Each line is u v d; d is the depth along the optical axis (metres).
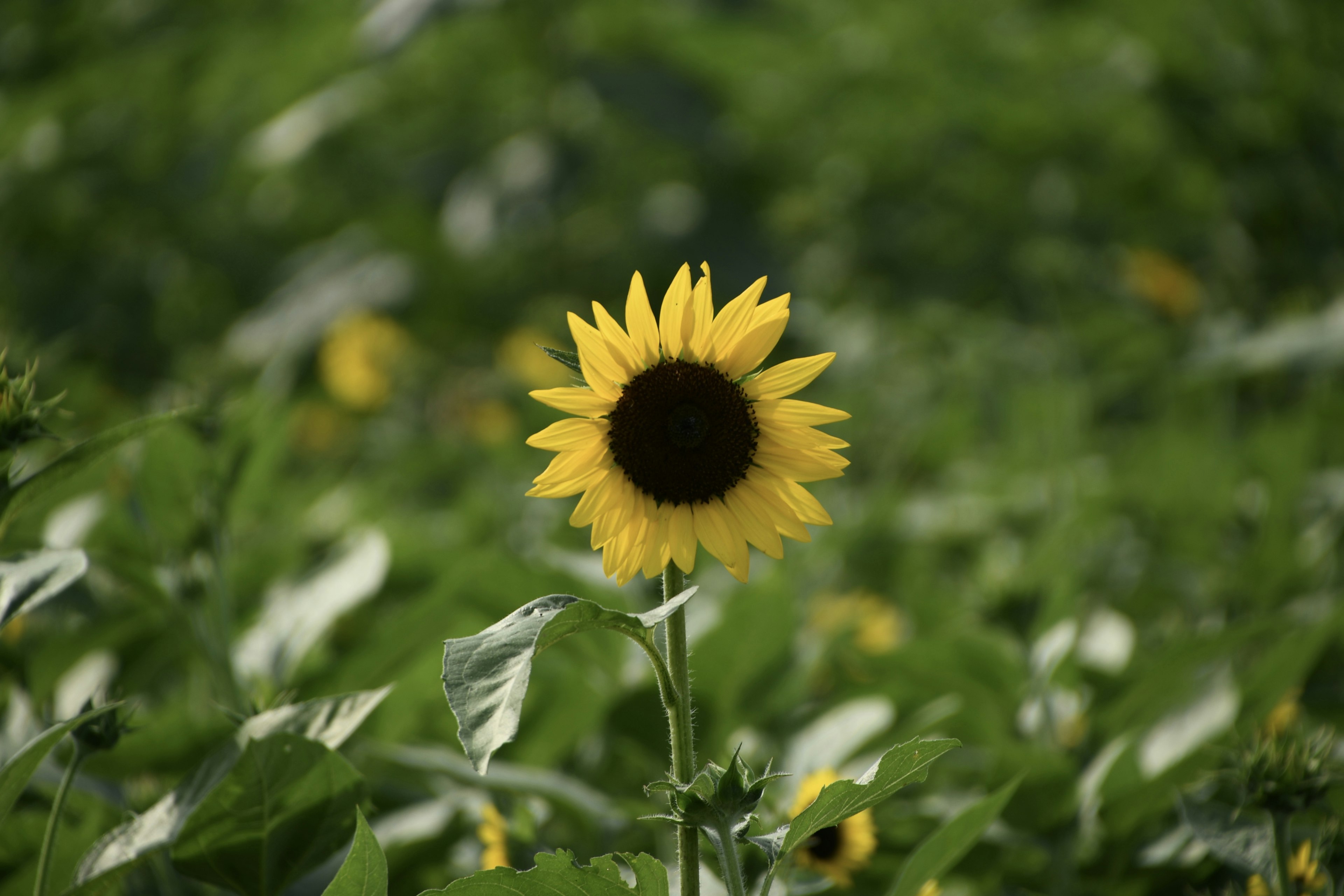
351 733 2.39
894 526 3.86
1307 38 4.31
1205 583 3.24
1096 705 2.65
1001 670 2.66
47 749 2.32
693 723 2.64
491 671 2.25
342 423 5.25
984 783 2.60
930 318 5.26
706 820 2.29
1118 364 4.73
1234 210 4.63
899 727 2.71
